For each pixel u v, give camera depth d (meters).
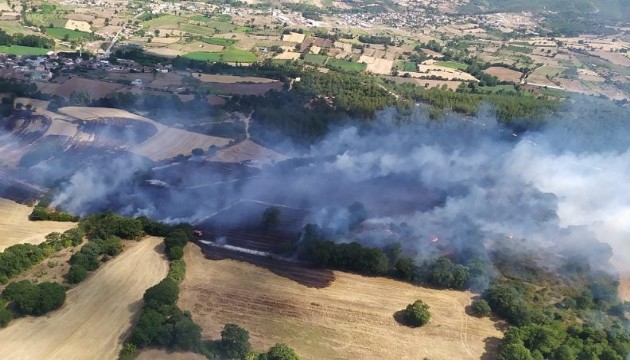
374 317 110.94
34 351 95.75
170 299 106.94
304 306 112.69
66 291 111.69
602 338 105.62
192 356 96.19
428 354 102.19
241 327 103.12
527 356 96.69
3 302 104.31
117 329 102.62
